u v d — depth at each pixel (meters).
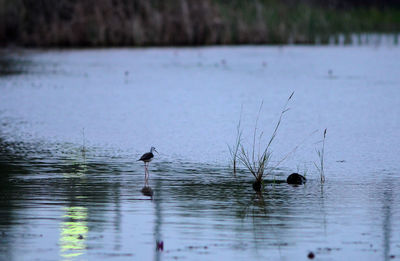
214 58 83.88
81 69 71.31
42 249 19.00
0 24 95.56
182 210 22.91
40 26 97.50
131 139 35.78
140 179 27.45
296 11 110.88
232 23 103.06
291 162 30.77
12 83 59.19
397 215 22.48
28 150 33.00
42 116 42.91
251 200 24.33
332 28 112.31
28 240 19.73
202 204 23.72
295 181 26.94
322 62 79.69
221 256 18.56
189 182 27.03
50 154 32.16
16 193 24.94
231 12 104.12
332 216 22.33
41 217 21.94
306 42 105.69
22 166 29.58
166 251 18.89
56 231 20.53
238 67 74.06
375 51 94.19
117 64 76.62
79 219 21.75
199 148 33.62
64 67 73.06
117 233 20.42
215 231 20.69
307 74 67.81
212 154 32.38
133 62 78.88
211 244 19.52
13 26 96.25
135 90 55.28
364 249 19.19
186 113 44.03
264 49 95.69
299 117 42.50
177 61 80.12
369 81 61.88
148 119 41.78
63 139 35.75
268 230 20.80
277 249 19.16
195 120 41.50
